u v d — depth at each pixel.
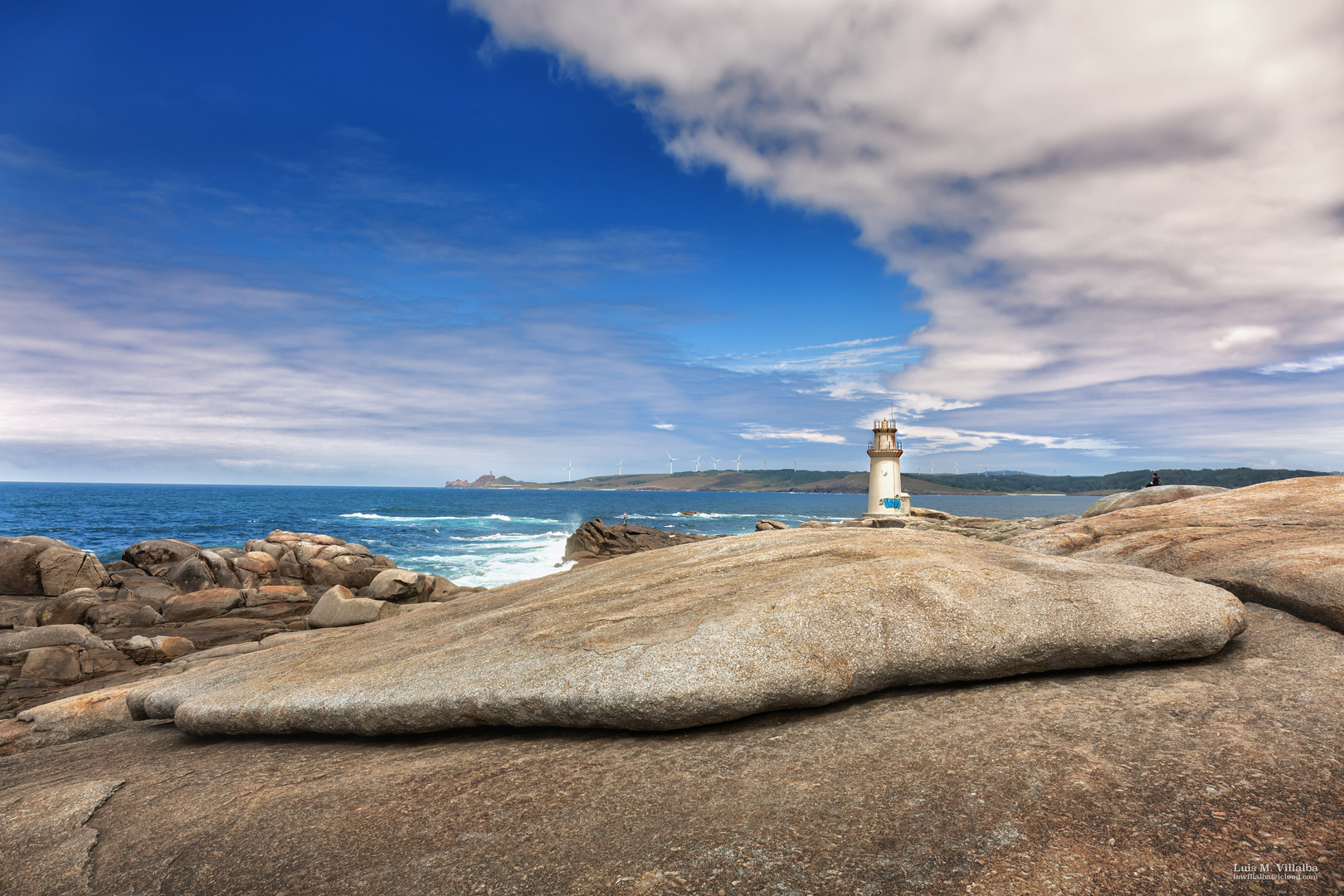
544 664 4.56
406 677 4.91
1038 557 5.90
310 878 2.85
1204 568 6.29
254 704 5.08
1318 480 8.69
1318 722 3.45
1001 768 3.20
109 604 17.03
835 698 4.20
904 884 2.41
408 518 70.62
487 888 2.64
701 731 4.11
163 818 3.62
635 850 2.80
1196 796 2.83
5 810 3.88
